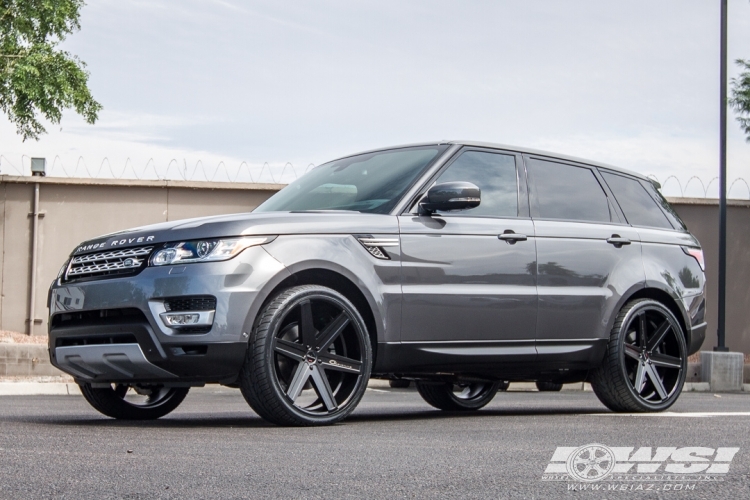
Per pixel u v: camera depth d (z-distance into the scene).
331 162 6.61
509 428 5.01
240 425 5.24
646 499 2.92
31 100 15.04
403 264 5.50
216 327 4.84
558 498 2.90
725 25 14.46
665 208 7.38
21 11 15.34
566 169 6.68
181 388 6.14
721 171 14.38
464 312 5.71
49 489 2.92
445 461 3.63
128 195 15.34
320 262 5.16
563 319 6.19
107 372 5.21
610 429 4.97
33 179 15.12
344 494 2.90
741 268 17.05
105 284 5.10
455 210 5.78
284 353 4.99
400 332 5.47
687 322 7.04
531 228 6.12
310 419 5.05
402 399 9.36
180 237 5.02
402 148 6.28
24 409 6.82
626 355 6.55
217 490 2.93
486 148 6.24
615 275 6.53
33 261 15.11
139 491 2.90
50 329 5.45
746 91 17.80
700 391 13.27
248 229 5.03
